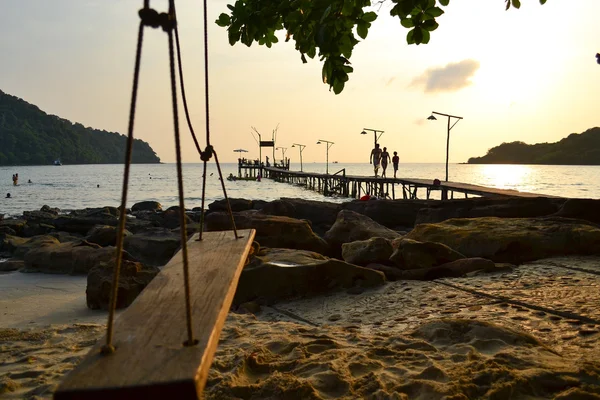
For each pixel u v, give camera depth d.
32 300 8.67
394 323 5.71
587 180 91.19
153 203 31.41
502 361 3.62
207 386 3.59
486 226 9.66
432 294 6.77
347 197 41.28
